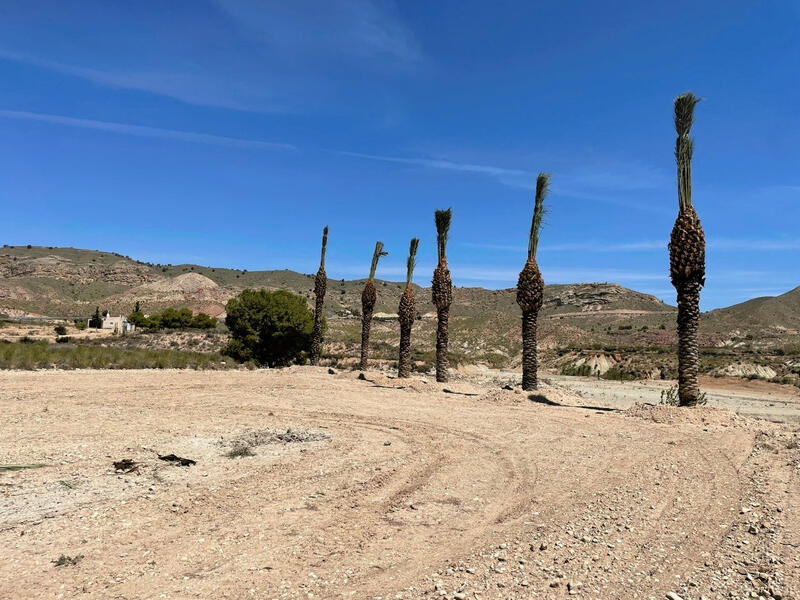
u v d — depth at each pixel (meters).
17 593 4.30
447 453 9.98
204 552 5.23
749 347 88.44
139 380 20.84
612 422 13.39
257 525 6.01
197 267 191.50
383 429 12.60
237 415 14.10
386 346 55.91
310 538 5.65
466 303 160.88
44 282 140.12
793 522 6.03
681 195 14.23
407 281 24.41
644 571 4.88
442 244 22.66
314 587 4.52
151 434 11.08
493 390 19.12
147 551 5.23
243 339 33.38
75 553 5.13
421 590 4.48
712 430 11.93
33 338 54.72
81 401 15.31
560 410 15.58
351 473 8.36
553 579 4.70
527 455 9.80
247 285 163.00
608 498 7.12
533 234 18.83
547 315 181.00
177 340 53.06
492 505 6.88
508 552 5.32
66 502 6.66
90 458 8.89
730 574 4.80
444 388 21.14
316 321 31.34
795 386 38.34
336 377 24.92
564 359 62.22
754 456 9.45
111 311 119.31
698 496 7.15
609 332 112.94
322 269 31.52
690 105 14.09
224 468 8.52
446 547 5.46
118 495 6.99
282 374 25.92
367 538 5.69
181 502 6.73
